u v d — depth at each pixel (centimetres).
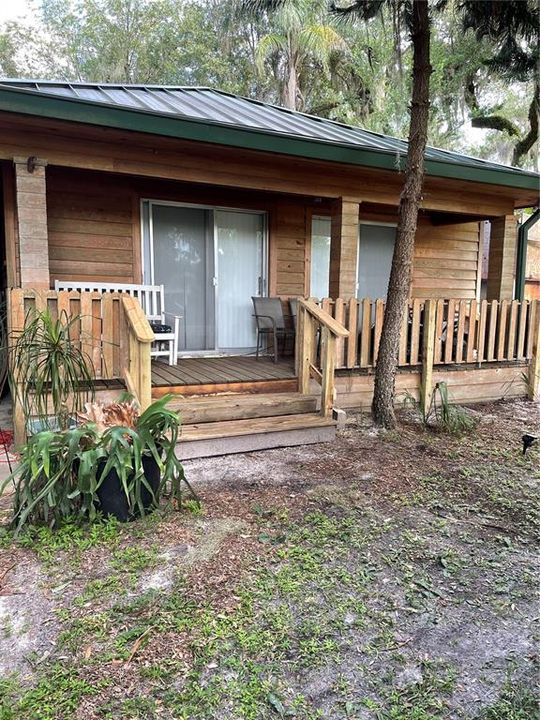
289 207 715
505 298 737
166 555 256
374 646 198
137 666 183
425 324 568
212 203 663
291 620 210
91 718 161
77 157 464
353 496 340
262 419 463
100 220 606
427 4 451
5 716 161
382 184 616
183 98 667
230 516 303
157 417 295
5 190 534
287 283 726
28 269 447
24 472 276
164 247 649
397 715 166
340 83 1623
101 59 2009
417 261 845
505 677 184
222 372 534
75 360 347
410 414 557
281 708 167
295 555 260
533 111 1065
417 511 322
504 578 247
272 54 1667
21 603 218
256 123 565
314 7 693
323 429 458
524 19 501
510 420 556
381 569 252
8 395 621
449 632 208
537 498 348
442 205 671
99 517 283
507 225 727
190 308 671
